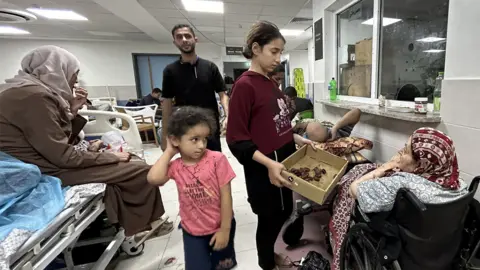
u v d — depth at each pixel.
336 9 2.89
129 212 1.52
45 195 1.18
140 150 2.27
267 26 1.15
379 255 0.96
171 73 2.04
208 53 8.88
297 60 10.15
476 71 1.19
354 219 1.23
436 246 0.93
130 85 8.36
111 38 7.63
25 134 1.26
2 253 0.86
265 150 1.25
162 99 2.14
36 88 1.27
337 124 2.11
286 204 1.40
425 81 1.80
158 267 1.65
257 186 1.29
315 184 1.20
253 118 1.22
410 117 1.49
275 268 1.54
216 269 1.23
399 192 0.92
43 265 1.01
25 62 1.42
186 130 1.06
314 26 3.25
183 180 1.12
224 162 1.16
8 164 1.11
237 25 6.02
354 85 2.70
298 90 8.37
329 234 1.63
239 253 1.75
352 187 1.16
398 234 0.94
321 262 1.48
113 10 4.68
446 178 1.01
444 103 1.37
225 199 1.14
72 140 1.72
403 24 1.98
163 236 2.00
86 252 1.74
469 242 1.03
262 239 1.41
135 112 5.02
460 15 1.25
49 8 4.67
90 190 1.34
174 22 5.65
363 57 2.50
